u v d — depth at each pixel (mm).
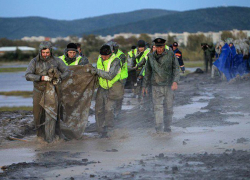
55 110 11312
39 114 11570
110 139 11664
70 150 10359
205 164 7934
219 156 8500
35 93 11477
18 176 7691
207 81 32031
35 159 9445
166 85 12023
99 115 12438
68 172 7895
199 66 67438
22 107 21984
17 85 40562
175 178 7066
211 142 10250
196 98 21141
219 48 32094
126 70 12461
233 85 26781
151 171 7641
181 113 15938
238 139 10148
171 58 11883
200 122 13523
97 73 11961
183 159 8484
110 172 7754
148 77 12367
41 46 11266
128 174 7492
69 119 11953
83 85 11984
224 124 12992
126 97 23438
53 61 11555
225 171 7312
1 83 44031
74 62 13234
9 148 11016
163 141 10820
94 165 8422
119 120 14578
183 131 12141
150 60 12047
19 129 13656
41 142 11562
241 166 7590
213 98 20453
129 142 11000
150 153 9445
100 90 12391
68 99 11906
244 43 29797
